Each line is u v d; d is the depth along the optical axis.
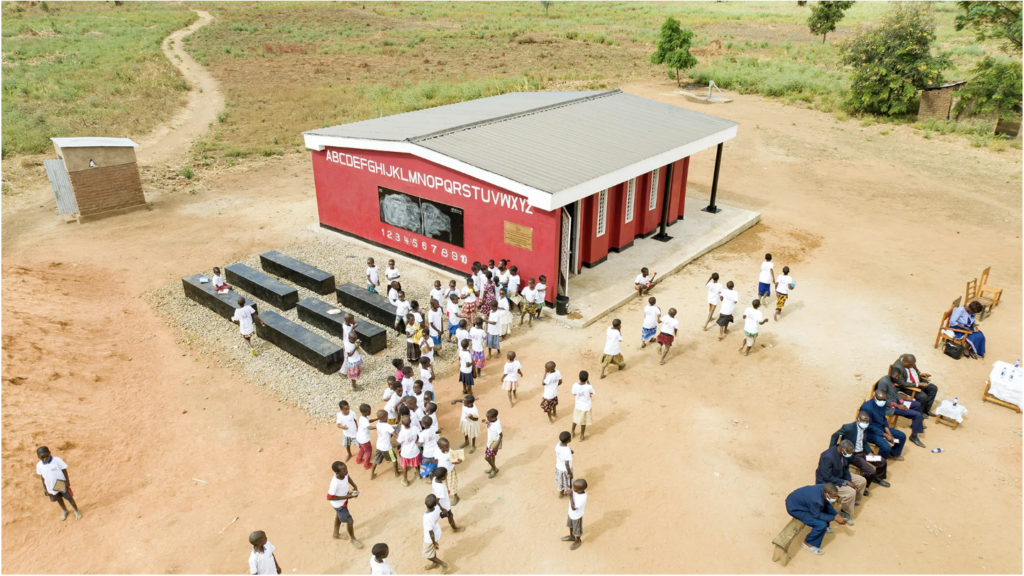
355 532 9.52
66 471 9.98
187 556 9.11
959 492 10.03
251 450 11.30
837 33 63.97
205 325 15.65
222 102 40.66
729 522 9.56
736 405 12.34
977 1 30.19
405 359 14.14
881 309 15.98
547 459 10.98
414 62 52.78
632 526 9.52
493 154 16.69
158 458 11.09
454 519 9.70
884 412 10.34
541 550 9.12
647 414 12.11
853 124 34.56
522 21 76.88
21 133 30.28
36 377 12.52
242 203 24.30
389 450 10.41
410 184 17.98
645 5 96.88
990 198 23.86
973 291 15.81
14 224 21.89
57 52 51.50
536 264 15.80
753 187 25.84
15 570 8.87
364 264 18.91
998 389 11.98
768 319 15.61
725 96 40.53
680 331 15.09
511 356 12.04
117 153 22.19
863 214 22.70
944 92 33.44
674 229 21.05
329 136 19.33
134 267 18.66
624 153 17.22
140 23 71.44
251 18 79.62
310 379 13.41
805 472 10.53
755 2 102.75
